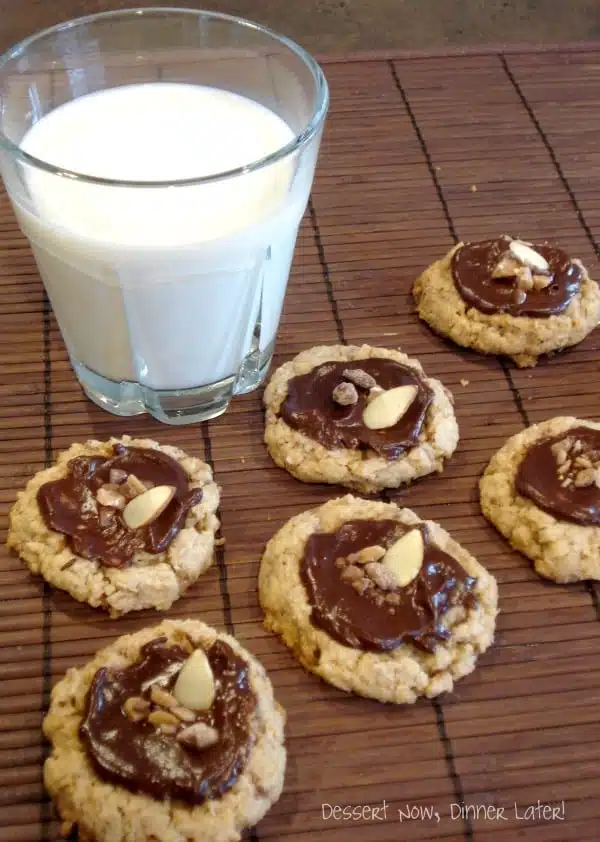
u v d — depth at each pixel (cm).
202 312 27
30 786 23
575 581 27
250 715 23
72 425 30
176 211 25
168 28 29
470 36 54
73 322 28
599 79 43
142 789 22
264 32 28
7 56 27
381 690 24
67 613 26
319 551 26
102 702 23
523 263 32
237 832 22
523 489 28
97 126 27
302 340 33
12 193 26
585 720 25
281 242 27
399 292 34
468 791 23
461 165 39
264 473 29
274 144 27
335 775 23
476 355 33
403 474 28
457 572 26
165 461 28
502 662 25
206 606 26
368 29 54
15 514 27
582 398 32
